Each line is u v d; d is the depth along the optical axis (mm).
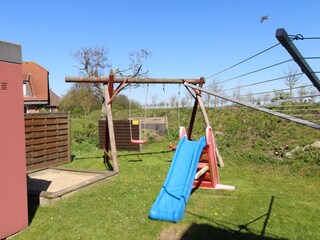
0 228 4152
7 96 4250
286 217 4961
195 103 9469
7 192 4266
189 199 6012
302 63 2289
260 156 9445
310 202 5766
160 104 16531
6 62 4219
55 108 38719
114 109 26953
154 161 10344
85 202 5785
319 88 2459
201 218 4992
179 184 5773
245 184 7164
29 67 30156
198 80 9156
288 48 2186
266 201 5758
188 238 4309
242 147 10875
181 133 7168
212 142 7070
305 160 8539
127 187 6898
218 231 4484
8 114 4273
